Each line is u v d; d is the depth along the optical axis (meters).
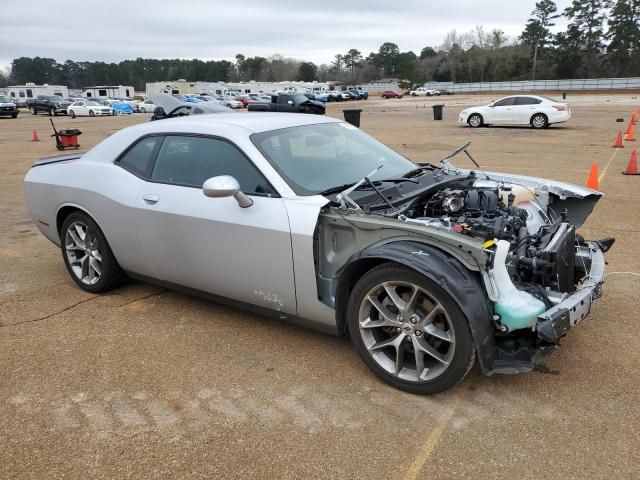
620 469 2.51
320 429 2.86
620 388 3.14
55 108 46.03
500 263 2.85
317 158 3.87
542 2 105.81
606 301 4.34
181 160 3.96
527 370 2.85
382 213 3.26
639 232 6.28
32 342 3.85
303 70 150.75
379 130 22.59
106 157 4.41
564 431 2.78
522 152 14.20
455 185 3.92
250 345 3.76
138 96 104.00
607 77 99.06
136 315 4.27
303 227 3.26
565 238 3.29
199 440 2.79
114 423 2.95
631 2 95.94
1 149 17.55
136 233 4.12
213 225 3.63
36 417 3.01
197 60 165.12
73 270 4.81
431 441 2.73
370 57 161.62
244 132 3.77
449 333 2.92
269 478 2.53
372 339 3.25
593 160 12.45
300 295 3.42
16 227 7.14
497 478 2.48
